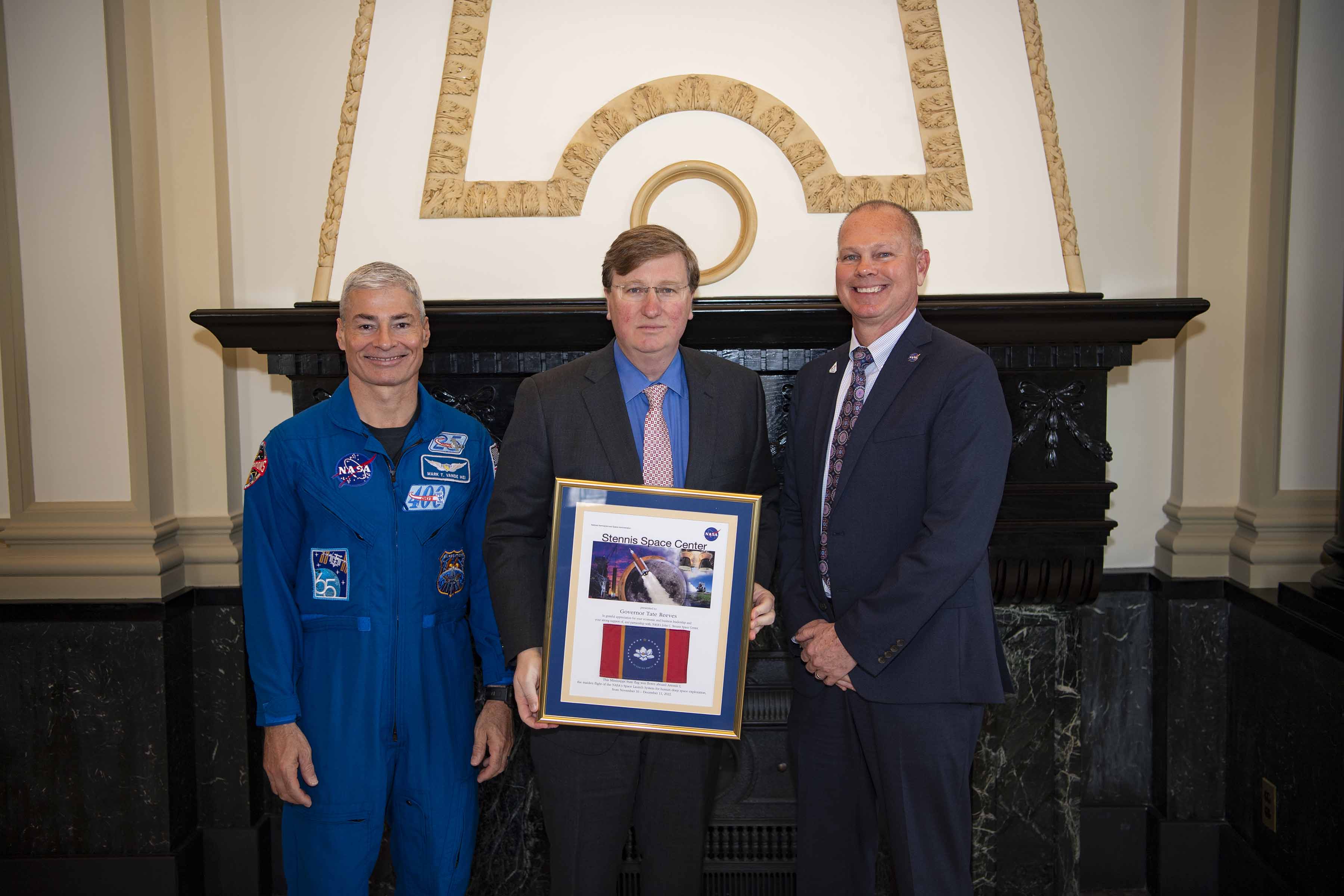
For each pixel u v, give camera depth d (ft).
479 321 6.98
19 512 7.87
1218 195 7.94
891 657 5.48
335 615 5.57
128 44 7.59
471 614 6.10
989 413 5.54
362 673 5.52
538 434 5.69
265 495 5.57
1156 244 8.15
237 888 8.26
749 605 5.36
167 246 8.00
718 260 7.50
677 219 7.47
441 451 5.74
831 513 5.89
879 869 7.86
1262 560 7.75
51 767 7.83
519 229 7.39
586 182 7.37
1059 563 7.44
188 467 8.23
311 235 8.09
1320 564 7.71
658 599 5.35
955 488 5.46
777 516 6.25
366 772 5.53
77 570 7.80
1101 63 8.01
